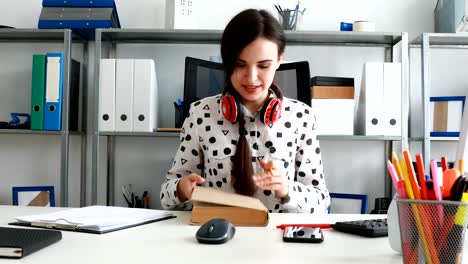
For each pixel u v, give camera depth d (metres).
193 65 2.11
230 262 0.64
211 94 2.11
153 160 2.44
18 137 2.47
